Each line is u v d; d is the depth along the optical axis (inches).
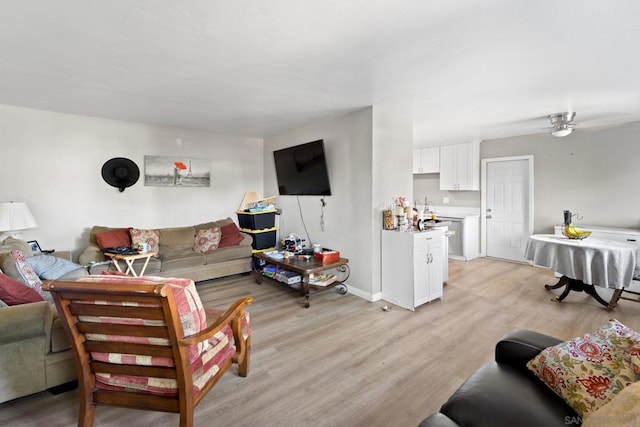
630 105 129.0
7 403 68.1
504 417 40.6
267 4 59.0
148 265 138.9
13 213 113.9
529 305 126.9
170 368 53.7
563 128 144.4
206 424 62.6
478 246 221.5
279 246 189.2
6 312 62.9
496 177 211.8
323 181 152.6
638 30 69.0
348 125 140.5
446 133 191.3
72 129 141.3
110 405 57.7
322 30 69.0
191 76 95.9
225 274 163.8
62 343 69.0
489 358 86.6
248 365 79.7
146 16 62.8
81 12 61.1
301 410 66.7
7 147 126.9
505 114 143.3
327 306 127.3
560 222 184.1
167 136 168.7
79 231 144.3
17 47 75.9
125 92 110.9
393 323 110.3
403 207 132.4
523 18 64.4
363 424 62.6
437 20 65.2
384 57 82.8
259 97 117.1
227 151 191.3
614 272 116.0
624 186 162.1
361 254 137.3
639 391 32.5
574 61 86.0
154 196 165.6
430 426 39.4
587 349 45.8
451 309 123.1
